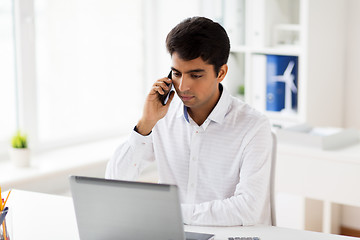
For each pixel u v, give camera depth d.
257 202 2.13
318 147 3.44
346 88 4.27
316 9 3.89
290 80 4.02
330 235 2.03
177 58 2.02
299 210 3.92
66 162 3.72
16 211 2.30
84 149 4.10
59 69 4.13
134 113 4.63
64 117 4.21
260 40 4.06
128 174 2.30
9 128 3.90
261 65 4.09
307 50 3.86
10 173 3.43
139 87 4.64
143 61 4.64
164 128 2.39
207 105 2.25
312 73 3.93
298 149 3.47
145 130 2.24
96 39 4.30
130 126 4.58
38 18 3.96
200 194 2.34
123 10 4.44
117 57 4.45
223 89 2.27
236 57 4.32
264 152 2.20
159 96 2.21
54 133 4.18
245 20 4.16
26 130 3.86
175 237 1.71
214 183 2.30
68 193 3.68
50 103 4.12
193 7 4.37
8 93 3.86
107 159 3.84
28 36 3.78
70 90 4.21
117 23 4.42
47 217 2.22
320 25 3.94
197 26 1.99
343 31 4.18
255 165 2.18
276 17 4.09
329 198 3.41
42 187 3.56
